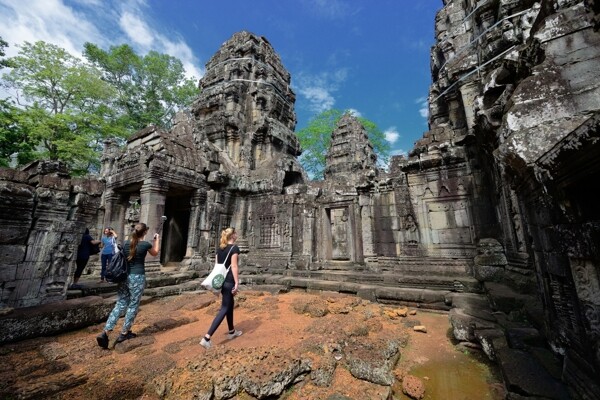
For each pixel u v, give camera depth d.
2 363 3.69
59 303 5.16
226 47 19.61
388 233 10.06
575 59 3.16
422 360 4.20
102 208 12.59
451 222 8.72
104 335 4.23
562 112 3.02
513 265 6.31
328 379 3.36
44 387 2.93
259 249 13.84
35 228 5.16
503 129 3.45
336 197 12.36
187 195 13.62
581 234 2.20
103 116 22.50
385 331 5.35
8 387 2.96
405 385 3.36
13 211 4.85
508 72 4.77
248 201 14.75
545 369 2.94
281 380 3.17
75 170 18.67
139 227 4.80
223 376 3.12
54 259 5.36
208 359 3.58
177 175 11.53
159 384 3.10
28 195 5.02
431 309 6.97
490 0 7.95
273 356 3.61
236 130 16.50
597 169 1.80
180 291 8.95
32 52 18.88
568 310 2.71
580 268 2.30
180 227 14.23
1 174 4.84
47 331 4.79
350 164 17.11
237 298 7.82
